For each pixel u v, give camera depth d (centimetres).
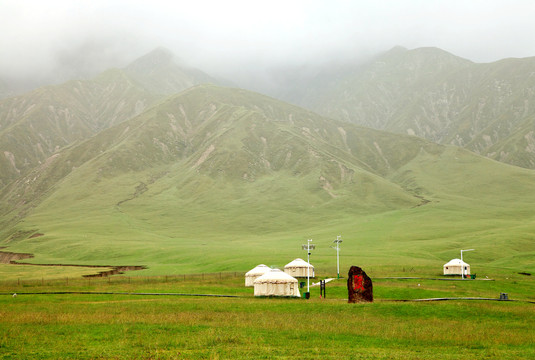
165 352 3509
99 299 6812
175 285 9000
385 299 6975
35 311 5409
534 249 17100
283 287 7519
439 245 17938
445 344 4044
